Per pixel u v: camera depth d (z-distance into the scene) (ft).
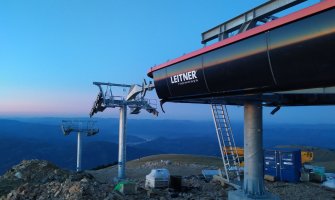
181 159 131.23
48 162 81.41
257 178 38.55
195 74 28.35
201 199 53.67
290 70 20.51
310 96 42.55
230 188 61.62
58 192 50.85
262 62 22.15
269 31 21.57
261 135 38.99
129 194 54.95
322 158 149.79
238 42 23.98
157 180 60.80
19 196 51.72
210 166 104.73
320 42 18.58
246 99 38.01
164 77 33.09
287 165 74.95
